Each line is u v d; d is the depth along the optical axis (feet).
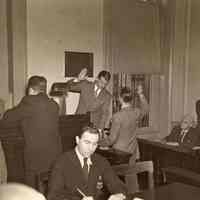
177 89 23.61
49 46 18.38
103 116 17.88
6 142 13.57
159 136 23.30
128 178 9.09
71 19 19.12
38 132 12.16
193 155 13.43
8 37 16.98
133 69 21.71
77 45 19.47
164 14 22.85
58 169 8.87
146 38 22.29
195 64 23.40
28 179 12.42
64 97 18.34
